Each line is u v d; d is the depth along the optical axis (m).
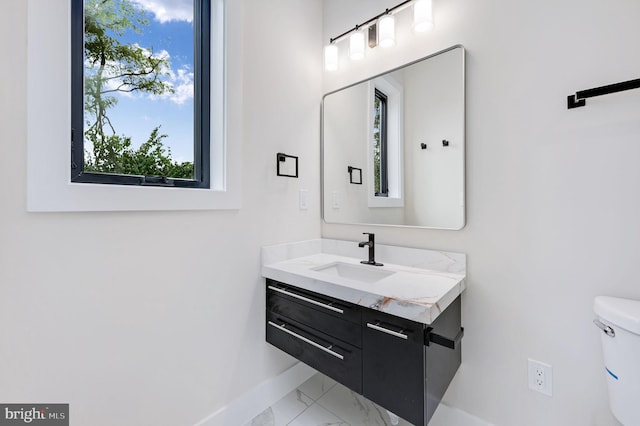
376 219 1.71
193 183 1.37
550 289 1.17
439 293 1.14
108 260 1.08
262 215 1.59
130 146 1.20
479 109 1.33
